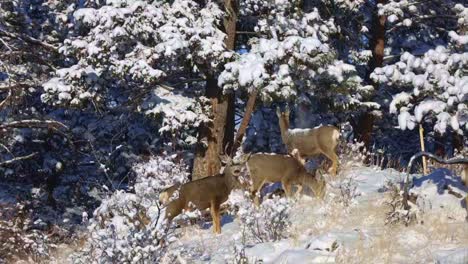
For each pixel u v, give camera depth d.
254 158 19.12
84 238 18.59
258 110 38.59
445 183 15.42
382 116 36.66
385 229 13.24
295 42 26.95
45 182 39.84
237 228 16.53
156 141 39.75
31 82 33.34
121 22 26.55
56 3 33.88
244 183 18.91
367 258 11.24
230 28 29.19
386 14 33.78
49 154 39.50
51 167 39.12
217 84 28.88
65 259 16.38
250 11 30.08
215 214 16.83
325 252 11.91
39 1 37.88
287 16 29.64
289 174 18.97
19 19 34.47
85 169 41.06
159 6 27.67
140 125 39.19
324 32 30.56
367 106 31.44
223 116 28.88
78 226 22.62
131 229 12.12
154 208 15.05
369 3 36.81
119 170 39.62
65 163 39.75
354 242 12.38
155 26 27.08
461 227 13.20
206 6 28.33
